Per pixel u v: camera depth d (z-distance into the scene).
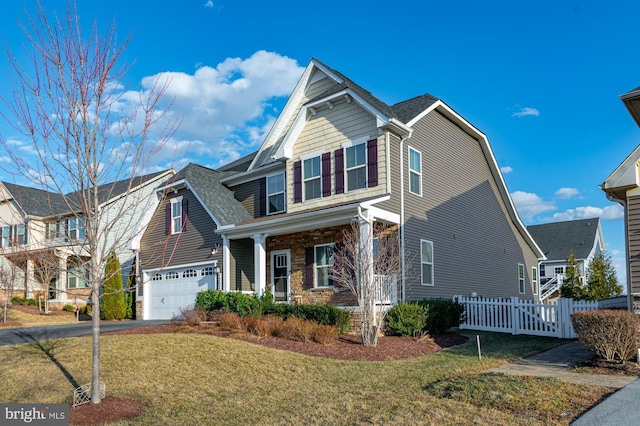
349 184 18.11
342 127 18.62
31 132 8.38
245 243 21.00
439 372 10.09
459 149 21.92
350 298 17.48
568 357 11.63
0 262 31.02
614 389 8.09
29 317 25.25
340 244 18.00
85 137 8.38
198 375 10.23
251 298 17.22
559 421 6.77
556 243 44.25
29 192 35.00
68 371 10.22
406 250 17.41
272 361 11.30
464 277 20.75
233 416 7.96
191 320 15.88
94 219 8.48
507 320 17.19
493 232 23.81
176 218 22.78
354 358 12.06
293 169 19.88
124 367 10.46
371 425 7.06
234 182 23.16
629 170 11.52
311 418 7.60
